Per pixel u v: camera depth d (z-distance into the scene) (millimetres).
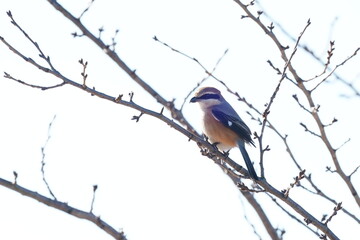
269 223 13734
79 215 9109
